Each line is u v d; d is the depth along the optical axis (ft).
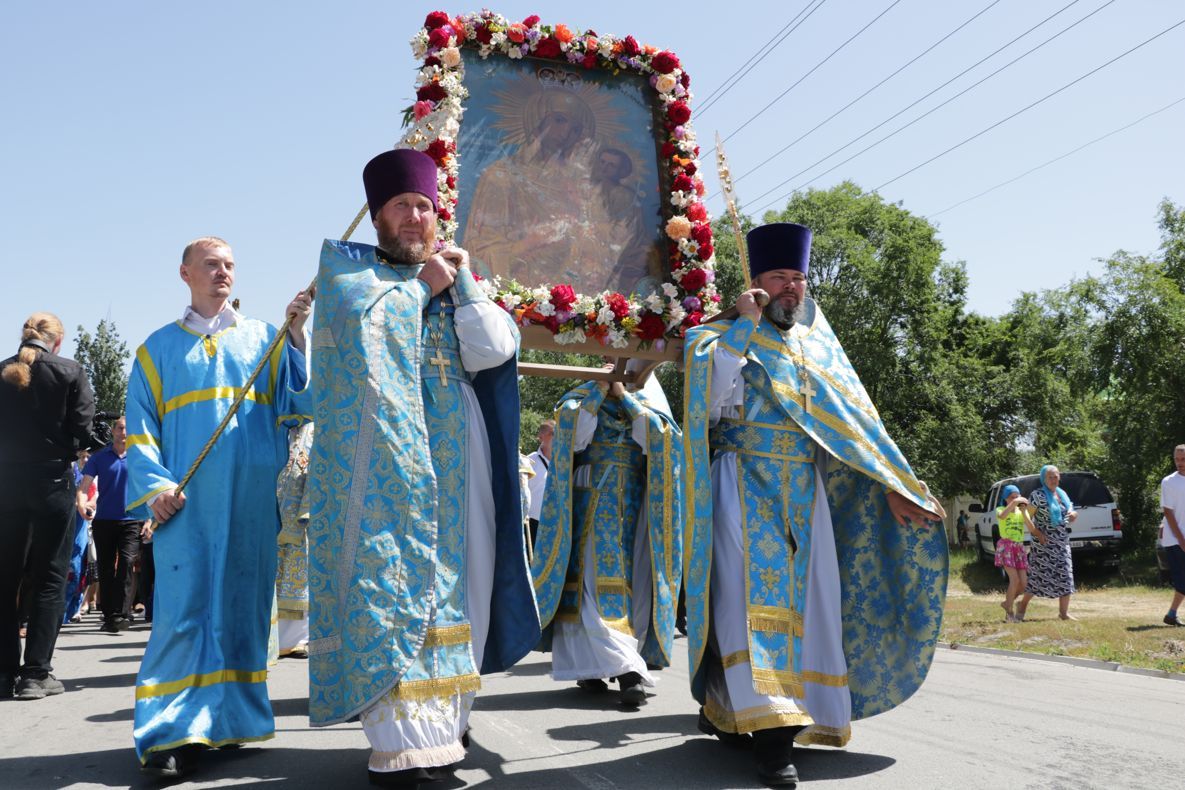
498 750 15.17
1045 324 115.65
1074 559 60.18
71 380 20.59
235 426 14.69
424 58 18.97
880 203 121.19
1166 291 79.56
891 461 15.40
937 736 16.24
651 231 20.15
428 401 13.44
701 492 14.70
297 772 13.50
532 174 19.45
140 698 13.23
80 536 35.70
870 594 16.02
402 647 11.93
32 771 13.64
